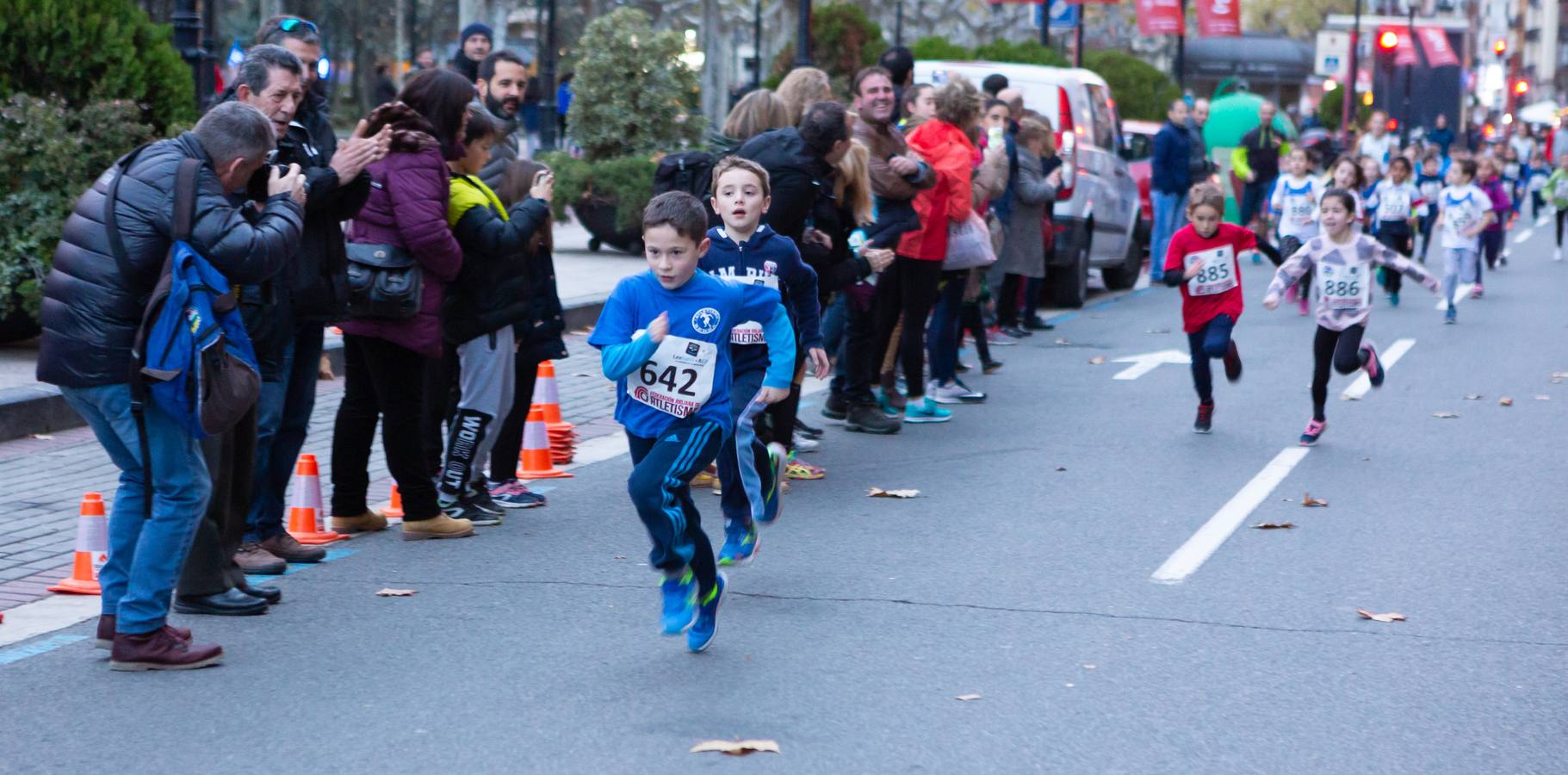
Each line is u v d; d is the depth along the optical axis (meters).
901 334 15.82
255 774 6.69
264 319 9.16
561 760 6.82
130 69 17.38
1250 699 7.61
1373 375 14.66
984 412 16.39
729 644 8.49
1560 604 9.31
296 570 10.04
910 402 15.80
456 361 11.72
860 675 7.97
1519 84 98.44
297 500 10.78
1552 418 16.06
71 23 16.98
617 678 7.93
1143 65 55.06
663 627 8.24
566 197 28.45
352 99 61.69
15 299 16.89
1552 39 167.62
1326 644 8.51
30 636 8.66
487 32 16.30
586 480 12.91
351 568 10.08
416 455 10.70
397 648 8.41
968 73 24.92
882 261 12.94
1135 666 8.11
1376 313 26.19
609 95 29.42
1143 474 13.24
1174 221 29.89
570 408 16.36
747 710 7.44
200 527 8.92
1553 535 11.11
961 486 12.77
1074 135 24.50
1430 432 15.29
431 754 6.89
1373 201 27.98
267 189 8.98
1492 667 8.13
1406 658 8.27
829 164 12.37
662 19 62.66
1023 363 20.06
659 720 7.32
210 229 7.72
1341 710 7.48
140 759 6.87
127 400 7.84
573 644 8.49
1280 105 112.06
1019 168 20.59
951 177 14.79
